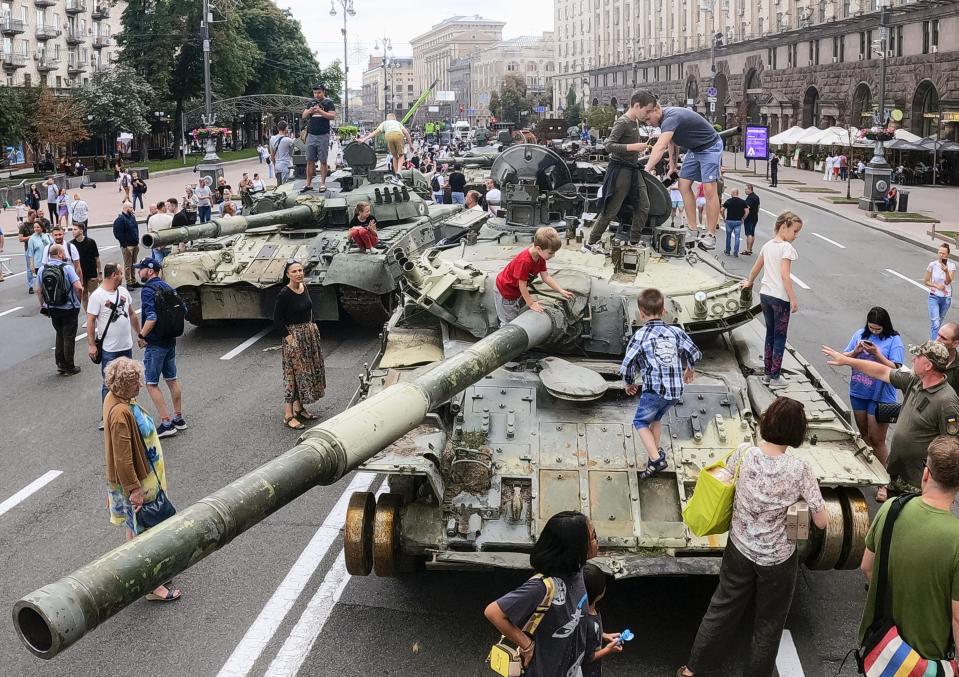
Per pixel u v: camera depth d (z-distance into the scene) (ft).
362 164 63.46
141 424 25.57
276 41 270.67
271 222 54.03
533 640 16.40
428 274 31.14
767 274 28.17
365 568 23.93
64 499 33.22
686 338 24.49
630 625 24.38
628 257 32.42
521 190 36.52
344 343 54.29
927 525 17.25
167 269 53.01
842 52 190.49
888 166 118.73
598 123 215.72
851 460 23.97
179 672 22.77
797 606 25.35
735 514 20.12
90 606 12.14
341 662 22.97
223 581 27.14
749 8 232.94
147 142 236.02
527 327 25.27
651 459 23.99
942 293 53.67
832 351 27.61
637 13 307.17
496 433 25.44
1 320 62.34
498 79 486.79
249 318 54.44
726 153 239.30
